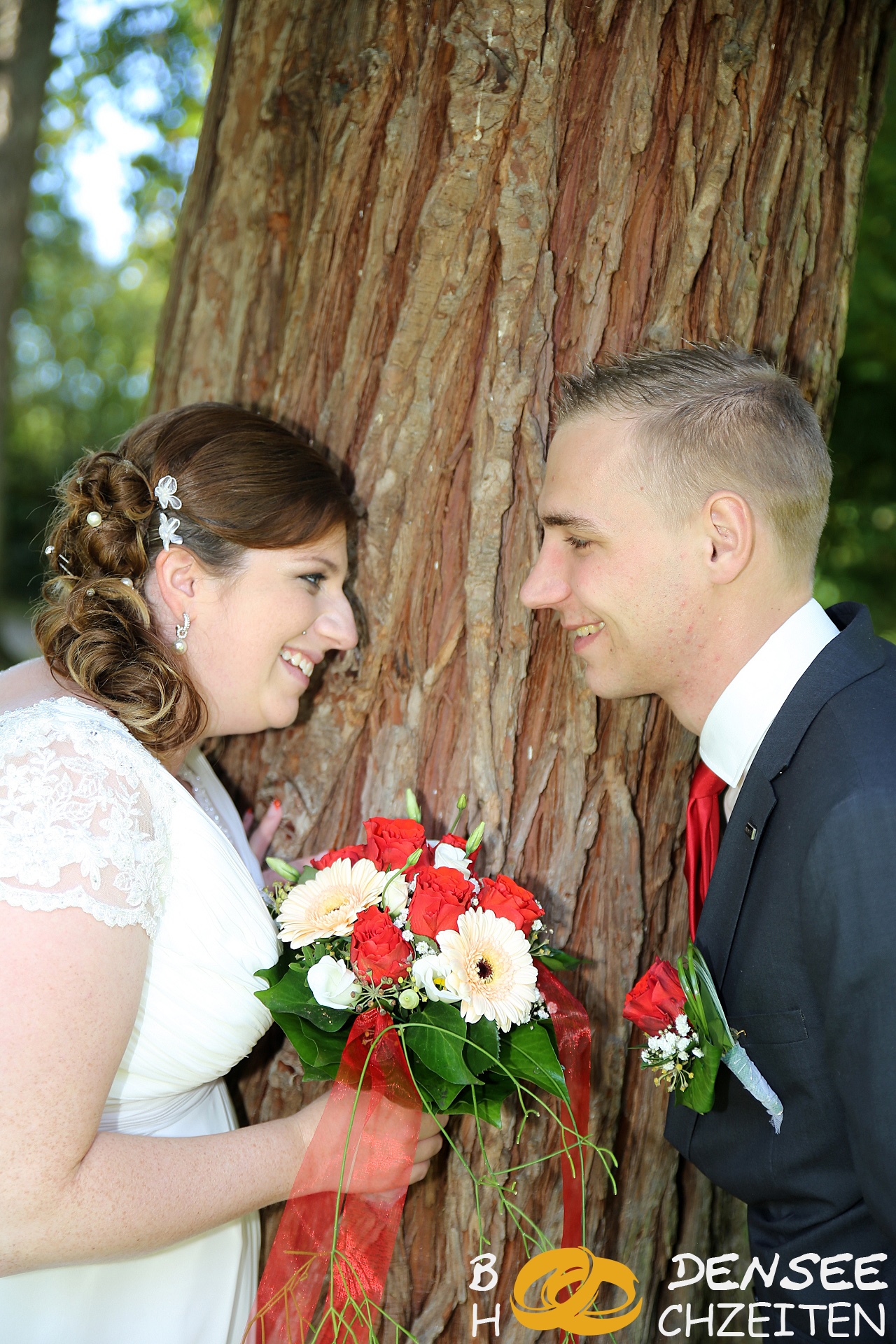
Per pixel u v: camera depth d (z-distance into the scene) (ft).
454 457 5.65
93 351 37.19
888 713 4.35
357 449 5.84
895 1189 3.84
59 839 3.89
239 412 5.22
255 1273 5.63
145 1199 4.03
